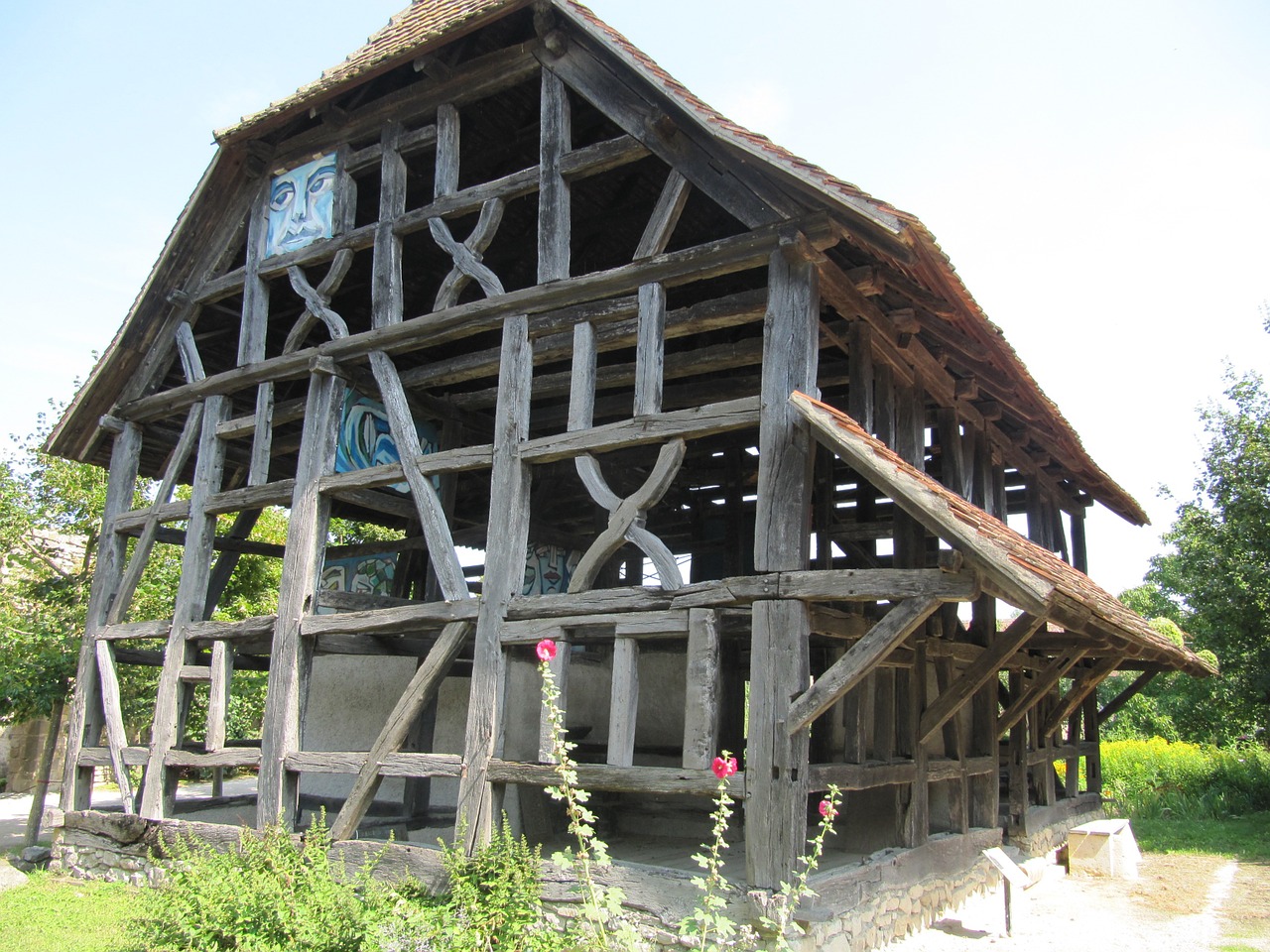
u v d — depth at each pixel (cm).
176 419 998
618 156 684
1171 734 2466
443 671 682
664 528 1161
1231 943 679
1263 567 1656
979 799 855
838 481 1078
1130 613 859
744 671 965
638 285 658
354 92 850
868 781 604
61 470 1489
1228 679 1747
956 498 580
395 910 563
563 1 692
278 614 775
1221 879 967
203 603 861
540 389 899
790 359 577
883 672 675
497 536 675
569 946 539
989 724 842
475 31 766
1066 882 938
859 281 645
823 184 560
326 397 808
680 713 970
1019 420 943
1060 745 1173
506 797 761
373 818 904
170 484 912
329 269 845
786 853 512
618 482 1067
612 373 849
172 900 579
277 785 732
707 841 853
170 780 833
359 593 821
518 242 943
